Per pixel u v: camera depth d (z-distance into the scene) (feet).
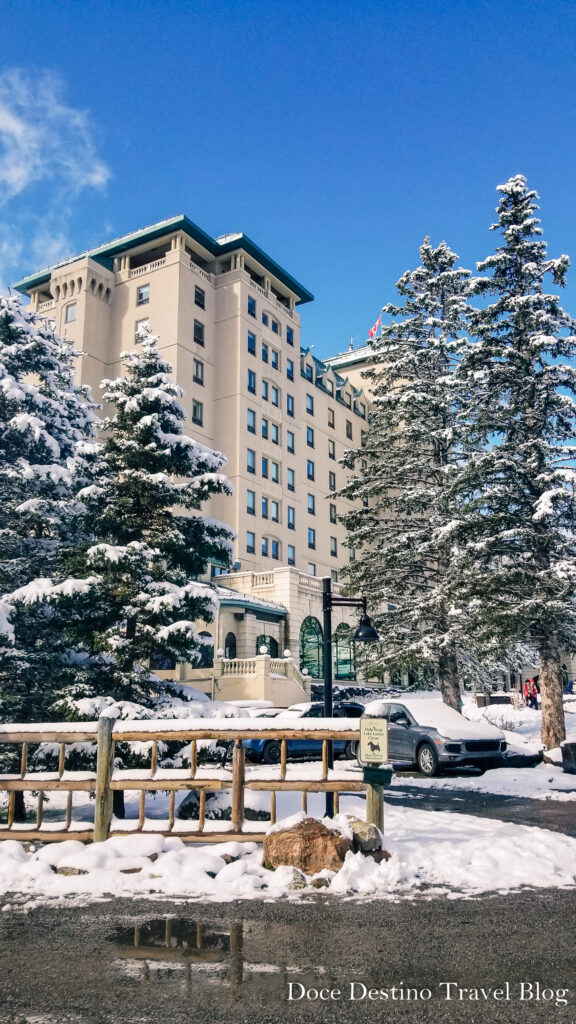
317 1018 12.98
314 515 191.72
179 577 50.47
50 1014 13.19
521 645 104.94
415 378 102.06
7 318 65.62
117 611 48.75
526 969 15.35
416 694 135.74
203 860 23.53
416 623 91.40
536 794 44.60
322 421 202.90
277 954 16.29
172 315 160.76
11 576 56.29
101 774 25.93
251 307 176.55
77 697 45.83
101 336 168.25
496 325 74.69
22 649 52.65
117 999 13.84
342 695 126.52
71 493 57.21
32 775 27.27
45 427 63.67
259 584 141.59
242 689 109.60
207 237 172.04
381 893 21.34
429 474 97.30
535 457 69.67
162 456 51.78
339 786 25.22
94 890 21.52
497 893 21.34
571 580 64.44
